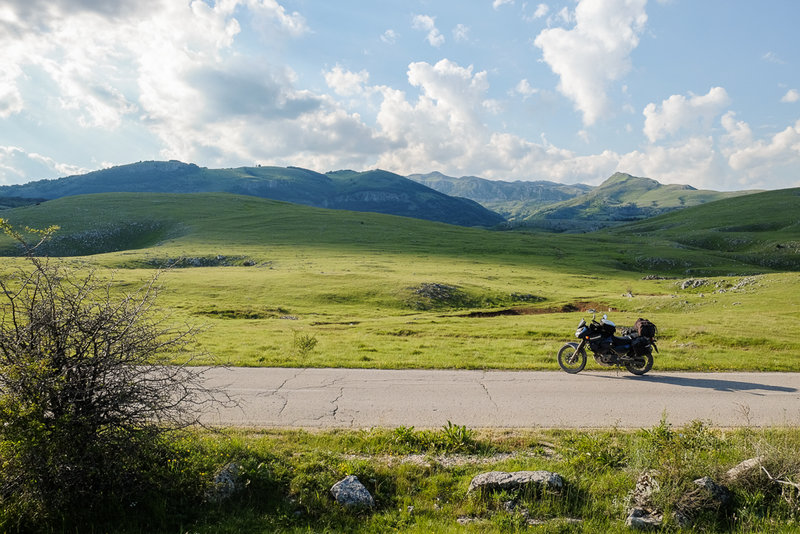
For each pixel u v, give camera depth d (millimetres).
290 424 10422
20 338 6328
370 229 131875
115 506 6484
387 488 7523
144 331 7098
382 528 6473
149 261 80812
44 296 6480
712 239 133250
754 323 27781
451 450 8961
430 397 12766
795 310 35219
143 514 6520
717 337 22562
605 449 8805
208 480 7148
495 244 116750
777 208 165000
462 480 7723
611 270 88188
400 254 98812
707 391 13820
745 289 47844
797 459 7758
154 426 7004
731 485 7453
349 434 9570
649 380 15109
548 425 10727
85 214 135875
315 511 6820
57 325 6426
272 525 6512
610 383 14664
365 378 14727
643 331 15602
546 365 16906
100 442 6465
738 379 15367
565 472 8000
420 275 68812
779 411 12078
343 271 70750
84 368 6500
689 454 8125
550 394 13281
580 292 58344
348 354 18531
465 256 100000
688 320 29734
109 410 6598
